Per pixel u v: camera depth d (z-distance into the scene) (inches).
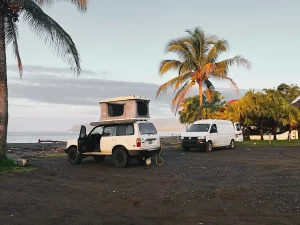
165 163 598.5
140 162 601.6
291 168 506.0
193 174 458.6
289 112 1323.8
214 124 898.1
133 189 358.6
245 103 1368.1
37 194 342.6
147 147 550.6
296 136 1601.9
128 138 545.0
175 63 1099.9
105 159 681.6
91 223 235.8
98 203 297.7
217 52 1085.1
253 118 1438.2
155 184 385.7
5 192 354.9
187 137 871.1
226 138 931.3
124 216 253.3
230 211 261.9
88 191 354.3
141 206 284.0
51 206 288.8
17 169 524.4
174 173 470.6
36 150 1045.2
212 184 378.6
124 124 559.2
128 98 569.0
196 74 1099.9
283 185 364.8
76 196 330.0
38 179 440.1
